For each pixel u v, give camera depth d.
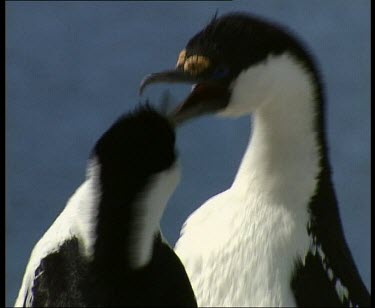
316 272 6.80
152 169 5.09
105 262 5.17
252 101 6.80
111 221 5.12
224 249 6.86
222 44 6.76
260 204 6.93
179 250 7.04
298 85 6.82
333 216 7.00
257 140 6.98
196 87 6.82
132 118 5.20
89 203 5.20
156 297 5.25
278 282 6.71
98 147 5.16
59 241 5.64
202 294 6.80
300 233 6.85
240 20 6.82
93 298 5.20
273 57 6.76
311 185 6.93
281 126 6.87
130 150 5.11
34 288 5.61
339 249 6.96
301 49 6.84
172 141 5.17
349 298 6.86
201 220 7.11
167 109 5.32
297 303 6.71
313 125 6.90
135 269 5.19
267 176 6.94
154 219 5.14
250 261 6.79
